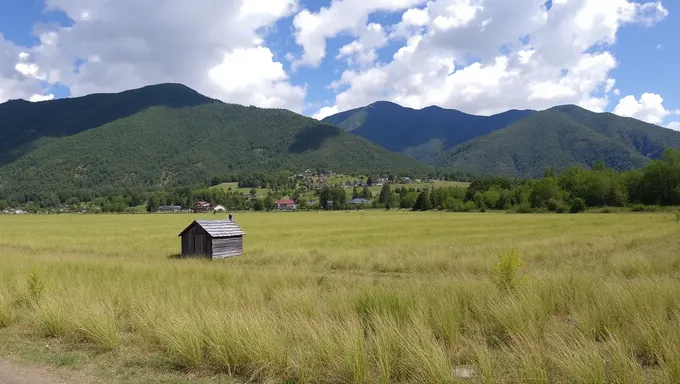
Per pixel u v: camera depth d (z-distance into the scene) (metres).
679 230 38.06
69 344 8.92
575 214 94.62
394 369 6.95
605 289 10.54
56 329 9.47
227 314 9.05
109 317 9.45
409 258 24.06
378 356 7.11
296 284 15.15
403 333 7.76
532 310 9.24
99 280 16.12
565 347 6.65
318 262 25.52
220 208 179.62
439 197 153.75
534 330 8.00
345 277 18.28
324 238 42.78
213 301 11.52
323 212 151.50
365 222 75.56
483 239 37.66
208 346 7.96
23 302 12.40
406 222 73.38
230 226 30.89
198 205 197.38
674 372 5.98
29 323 10.38
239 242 31.03
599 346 7.62
